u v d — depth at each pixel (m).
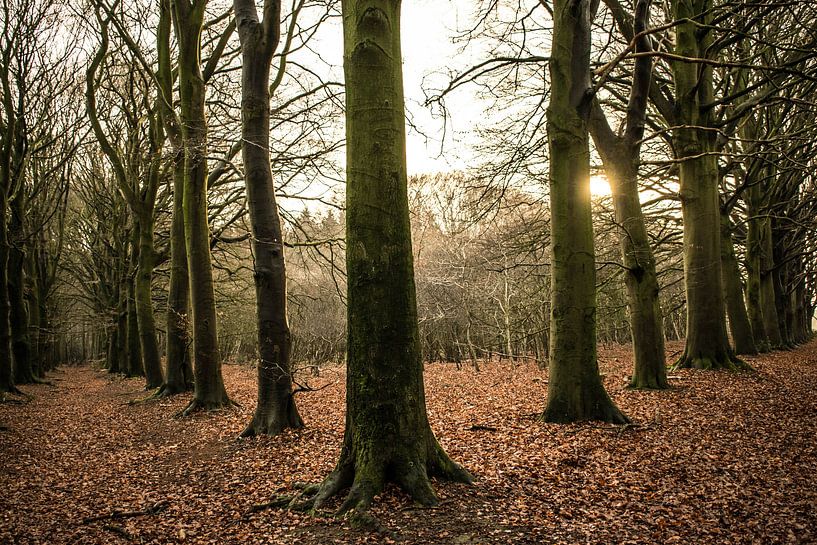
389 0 6.02
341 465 5.97
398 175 5.90
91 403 17.05
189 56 13.98
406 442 5.84
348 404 6.00
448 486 5.95
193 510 6.42
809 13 14.84
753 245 22.88
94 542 5.69
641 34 9.18
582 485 6.36
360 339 5.87
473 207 16.41
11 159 19.94
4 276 17.95
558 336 9.64
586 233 9.64
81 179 27.38
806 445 7.53
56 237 30.48
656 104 15.35
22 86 19.48
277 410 10.45
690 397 10.99
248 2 10.71
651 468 6.91
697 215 14.80
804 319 36.59
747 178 18.56
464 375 20.67
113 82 20.86
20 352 22.38
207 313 14.04
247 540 5.27
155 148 19.31
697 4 14.98
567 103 9.73
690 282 14.91
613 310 22.62
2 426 12.37
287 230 18.67
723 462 7.03
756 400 10.42
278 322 10.54
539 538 4.99
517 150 14.46
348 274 5.95
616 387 13.09
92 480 8.27
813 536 5.01
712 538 5.04
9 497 7.50
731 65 8.84
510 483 6.34
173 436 11.36
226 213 22.00
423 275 26.75
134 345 26.75
